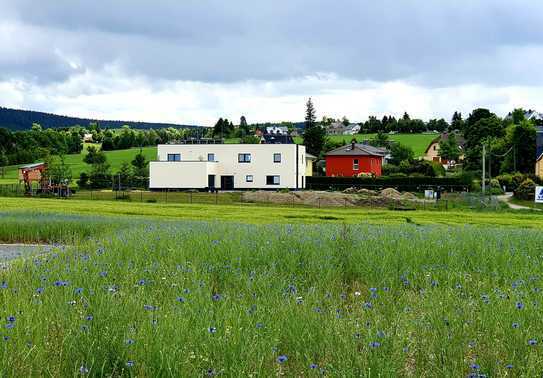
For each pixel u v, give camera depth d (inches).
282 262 496.1
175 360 228.2
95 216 1165.7
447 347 254.8
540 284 403.9
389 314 319.9
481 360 245.8
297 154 2960.1
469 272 468.4
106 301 303.3
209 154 2984.7
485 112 5467.5
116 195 2273.6
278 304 324.8
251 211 1562.5
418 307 339.3
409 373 240.2
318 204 2149.4
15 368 218.4
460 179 2947.8
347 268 487.5
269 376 224.8
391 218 1393.9
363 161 3592.5
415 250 526.6
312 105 6146.7
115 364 223.5
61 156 2817.4
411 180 3026.6
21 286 361.7
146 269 440.8
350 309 354.0
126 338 248.5
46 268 424.5
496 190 2758.4
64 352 239.0
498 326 285.4
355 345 247.8
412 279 441.4
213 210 1581.0
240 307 304.0
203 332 260.4
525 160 3393.2
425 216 1454.2
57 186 2488.9
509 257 506.0
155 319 272.1
